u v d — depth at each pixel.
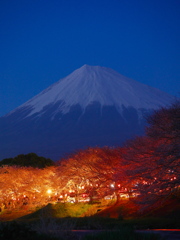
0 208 46.41
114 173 33.12
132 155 29.36
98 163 37.03
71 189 43.06
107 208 34.31
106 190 36.31
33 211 41.59
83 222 20.61
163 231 14.88
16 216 40.62
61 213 36.44
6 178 46.84
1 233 10.77
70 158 42.06
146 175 26.39
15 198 46.66
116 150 37.91
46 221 16.44
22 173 47.22
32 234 11.27
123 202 34.19
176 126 25.19
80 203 40.31
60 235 12.33
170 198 28.95
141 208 26.22
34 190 45.56
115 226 17.94
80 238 12.18
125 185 31.86
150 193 25.73
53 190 44.12
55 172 43.12
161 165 26.03
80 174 39.28
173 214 24.73
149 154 27.69
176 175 25.38
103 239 11.49
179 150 24.81
